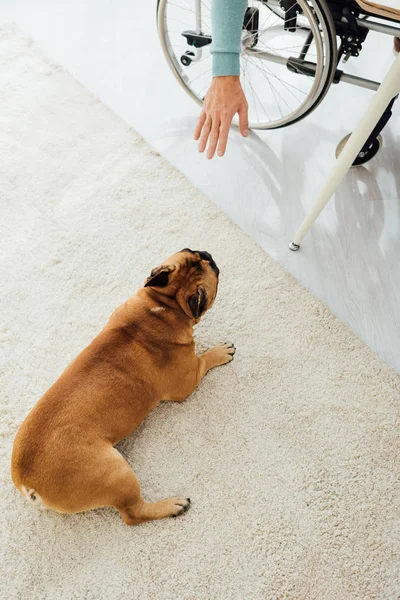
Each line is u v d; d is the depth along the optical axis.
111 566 1.33
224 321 1.63
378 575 1.30
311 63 1.61
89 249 1.78
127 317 1.31
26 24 2.37
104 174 1.93
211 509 1.39
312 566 1.31
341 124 1.98
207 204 1.84
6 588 1.31
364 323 1.63
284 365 1.56
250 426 1.48
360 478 1.41
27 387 1.55
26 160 1.97
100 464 1.20
